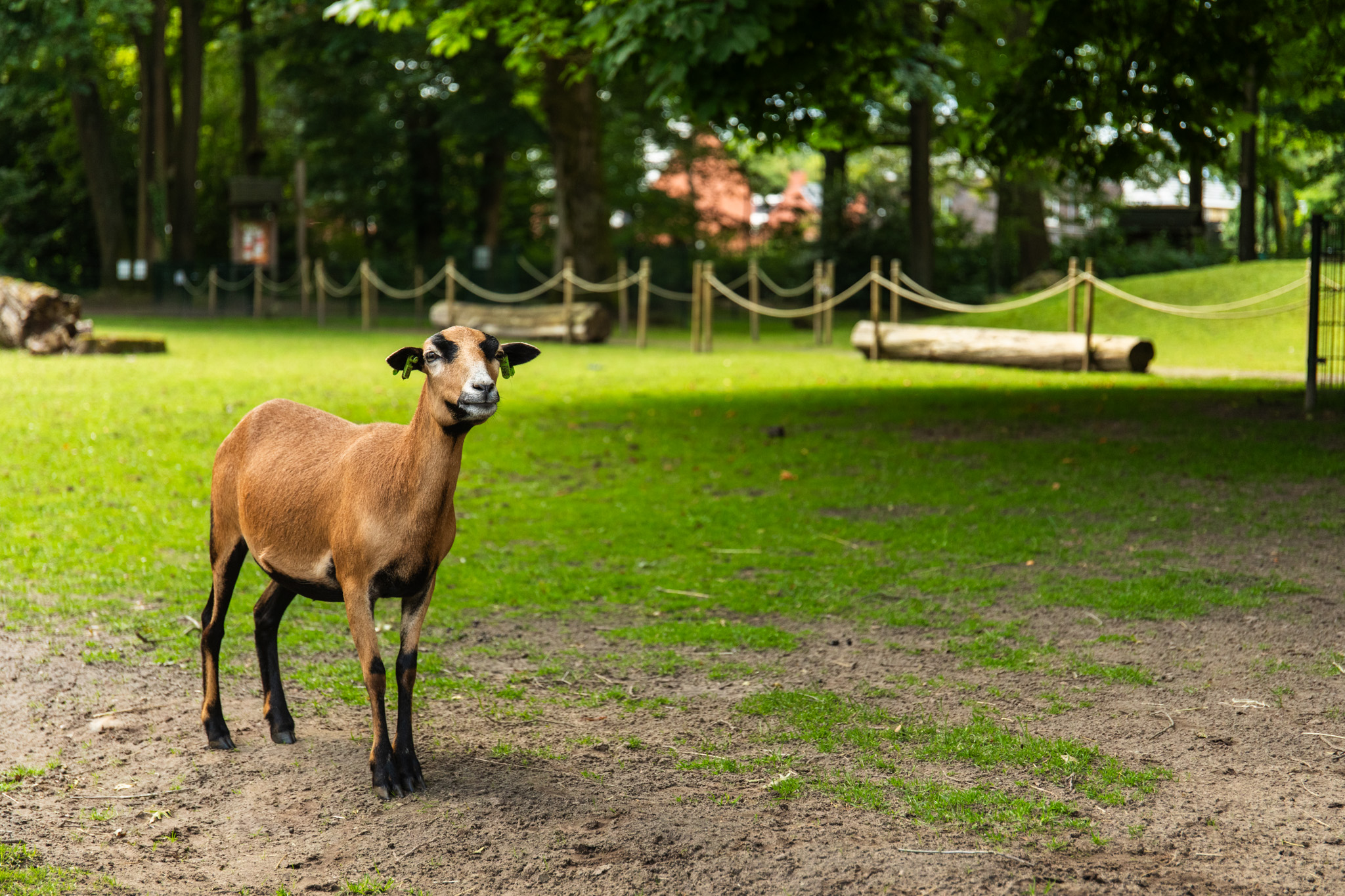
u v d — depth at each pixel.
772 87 13.92
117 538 8.05
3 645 5.92
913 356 22.39
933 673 5.69
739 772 4.54
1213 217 58.91
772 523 8.91
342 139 44.94
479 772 4.53
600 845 3.92
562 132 31.84
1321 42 14.87
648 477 10.74
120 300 42.59
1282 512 8.95
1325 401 14.52
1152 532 8.46
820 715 5.12
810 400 16.14
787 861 3.80
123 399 14.62
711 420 14.24
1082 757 4.64
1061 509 9.21
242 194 41.09
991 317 27.89
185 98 42.78
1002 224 36.16
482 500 9.70
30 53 34.28
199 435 12.07
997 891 3.61
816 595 7.01
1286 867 3.77
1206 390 16.27
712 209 58.34
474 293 41.91
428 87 42.31
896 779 4.44
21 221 48.62
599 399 16.42
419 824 4.07
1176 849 3.89
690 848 3.89
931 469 11.02
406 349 4.16
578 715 5.16
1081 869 3.75
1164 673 5.64
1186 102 14.41
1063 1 13.99
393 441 4.33
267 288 41.53
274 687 4.84
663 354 24.80
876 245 37.94
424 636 6.25
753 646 6.11
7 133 48.22
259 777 4.47
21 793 4.29
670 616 6.66
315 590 4.57
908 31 19.16
